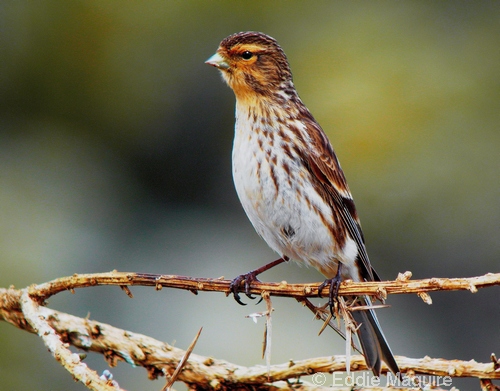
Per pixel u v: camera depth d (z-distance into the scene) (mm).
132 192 12891
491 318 11734
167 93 13273
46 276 10562
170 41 13273
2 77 12836
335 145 11641
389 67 12070
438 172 11484
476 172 11414
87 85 13055
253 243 12594
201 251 12391
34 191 11836
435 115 11680
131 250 12094
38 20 12945
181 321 10836
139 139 13242
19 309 5609
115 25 13109
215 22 13328
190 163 13359
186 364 5367
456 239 11562
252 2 13141
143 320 10820
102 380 4602
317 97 12055
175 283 5348
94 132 13062
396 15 12773
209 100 13375
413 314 11789
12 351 8492
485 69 12086
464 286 4566
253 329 10727
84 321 5574
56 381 8523
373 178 11508
